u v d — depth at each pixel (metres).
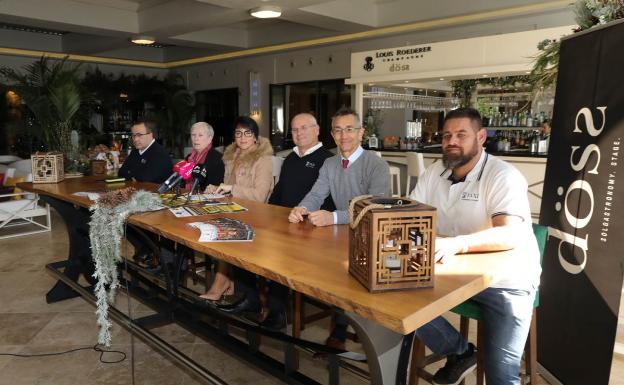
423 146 8.94
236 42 11.18
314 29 9.97
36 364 2.79
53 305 3.71
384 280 1.29
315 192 2.87
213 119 13.82
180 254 2.71
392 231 1.30
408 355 1.56
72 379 2.63
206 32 10.53
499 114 8.45
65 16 8.26
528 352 2.19
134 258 3.87
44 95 7.64
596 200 2.22
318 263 1.58
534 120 8.00
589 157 2.30
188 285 4.12
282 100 11.80
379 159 2.74
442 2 7.73
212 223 2.15
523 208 1.88
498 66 6.29
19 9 7.75
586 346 2.26
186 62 13.60
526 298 1.85
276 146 11.85
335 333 2.62
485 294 1.87
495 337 1.88
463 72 6.57
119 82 13.23
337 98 10.55
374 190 2.66
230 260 1.70
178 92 13.78
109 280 2.62
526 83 8.02
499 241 1.67
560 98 2.58
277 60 11.54
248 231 1.97
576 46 2.45
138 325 2.69
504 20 7.66
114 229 2.40
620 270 2.07
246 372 2.72
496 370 1.89
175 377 2.66
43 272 4.50
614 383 2.50
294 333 2.71
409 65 7.11
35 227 6.41
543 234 2.10
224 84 13.07
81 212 3.64
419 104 9.28
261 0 6.58
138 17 9.09
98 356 2.89
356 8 8.16
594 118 2.28
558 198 2.54
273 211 2.58
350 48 9.95
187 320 2.61
